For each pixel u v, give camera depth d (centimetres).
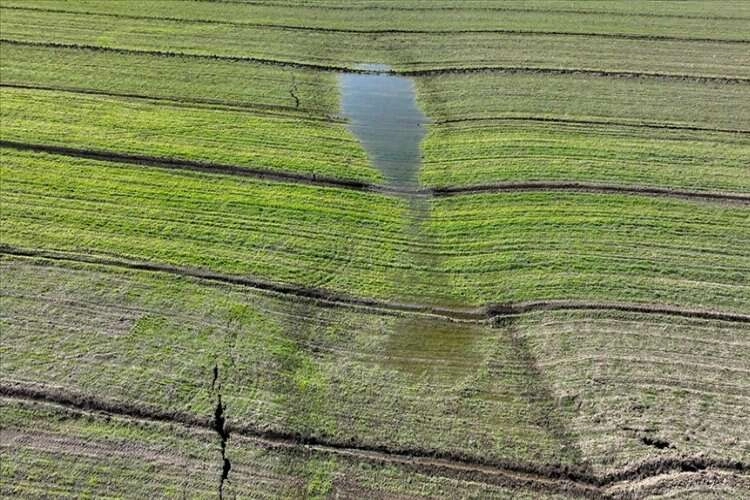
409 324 1165
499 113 1673
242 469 971
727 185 1455
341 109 1688
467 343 1134
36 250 1277
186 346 1116
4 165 1474
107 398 1044
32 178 1442
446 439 1005
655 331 1152
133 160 1502
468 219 1370
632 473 969
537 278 1244
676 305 1196
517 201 1414
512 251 1297
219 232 1325
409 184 1460
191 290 1209
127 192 1415
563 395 1058
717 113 1673
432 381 1077
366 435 1009
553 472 971
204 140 1567
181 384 1063
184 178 1457
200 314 1167
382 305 1196
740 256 1288
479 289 1223
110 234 1316
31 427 1009
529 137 1592
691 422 1022
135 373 1077
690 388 1066
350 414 1032
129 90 1730
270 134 1592
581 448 995
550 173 1486
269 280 1232
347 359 1107
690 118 1658
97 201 1391
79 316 1159
